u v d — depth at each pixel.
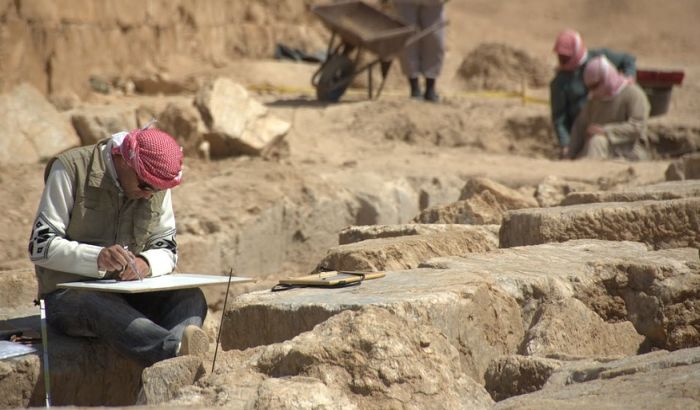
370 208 21.30
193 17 39.97
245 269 18.80
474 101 35.62
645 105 26.08
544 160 25.77
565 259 9.63
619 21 64.88
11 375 8.86
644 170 22.67
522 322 8.64
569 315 8.30
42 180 19.41
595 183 20.88
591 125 26.11
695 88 37.59
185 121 22.16
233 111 22.88
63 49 29.16
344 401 6.29
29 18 27.61
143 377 7.78
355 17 32.72
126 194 9.51
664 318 8.68
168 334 9.00
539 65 41.91
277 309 8.12
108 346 9.52
